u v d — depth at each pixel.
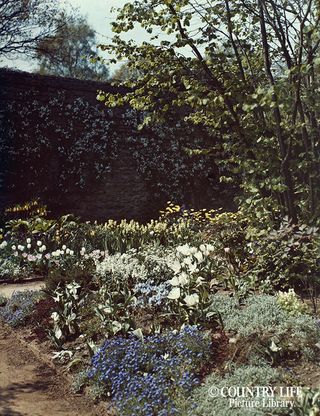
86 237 12.27
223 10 7.88
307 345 5.11
